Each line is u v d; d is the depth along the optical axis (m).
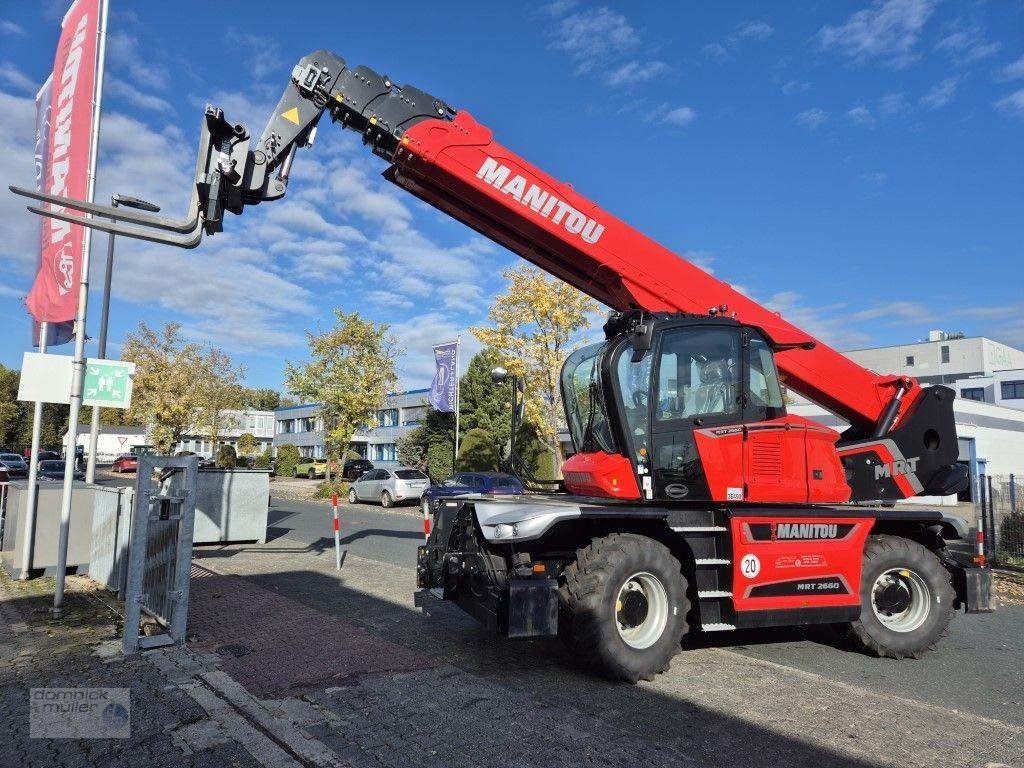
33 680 5.19
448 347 30.77
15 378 68.75
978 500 14.79
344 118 6.34
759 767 3.96
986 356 63.34
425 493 22.00
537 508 5.63
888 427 7.22
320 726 4.39
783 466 6.34
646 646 5.53
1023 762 4.10
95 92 9.09
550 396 23.80
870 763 4.05
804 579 6.17
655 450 6.09
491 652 6.20
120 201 10.19
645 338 5.99
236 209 5.90
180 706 4.67
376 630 6.98
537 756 4.02
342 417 29.95
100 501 9.29
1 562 10.30
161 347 38.62
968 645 7.18
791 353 7.11
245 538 14.34
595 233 6.71
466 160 6.44
